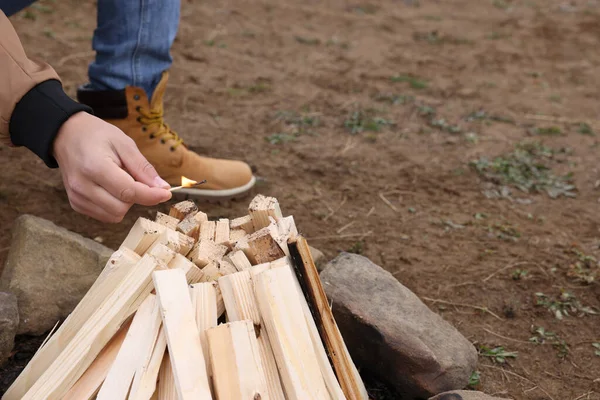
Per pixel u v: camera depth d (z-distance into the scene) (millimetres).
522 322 2262
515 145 3701
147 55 2572
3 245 2379
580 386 1997
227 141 3428
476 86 4711
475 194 3123
